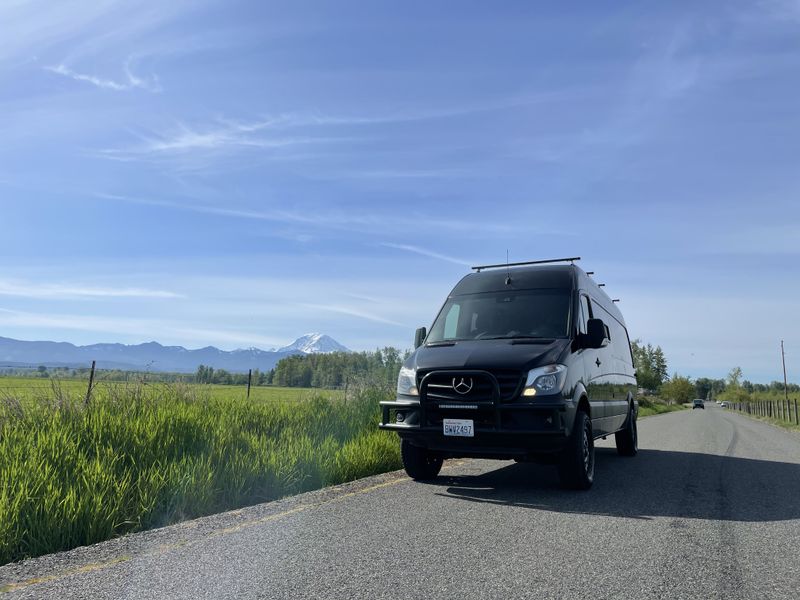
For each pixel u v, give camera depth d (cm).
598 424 723
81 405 777
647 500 557
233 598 290
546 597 292
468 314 727
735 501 556
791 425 2475
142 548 385
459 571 331
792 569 343
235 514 486
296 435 872
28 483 455
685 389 13738
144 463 580
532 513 490
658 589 306
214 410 954
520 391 570
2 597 296
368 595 293
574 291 714
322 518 468
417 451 655
